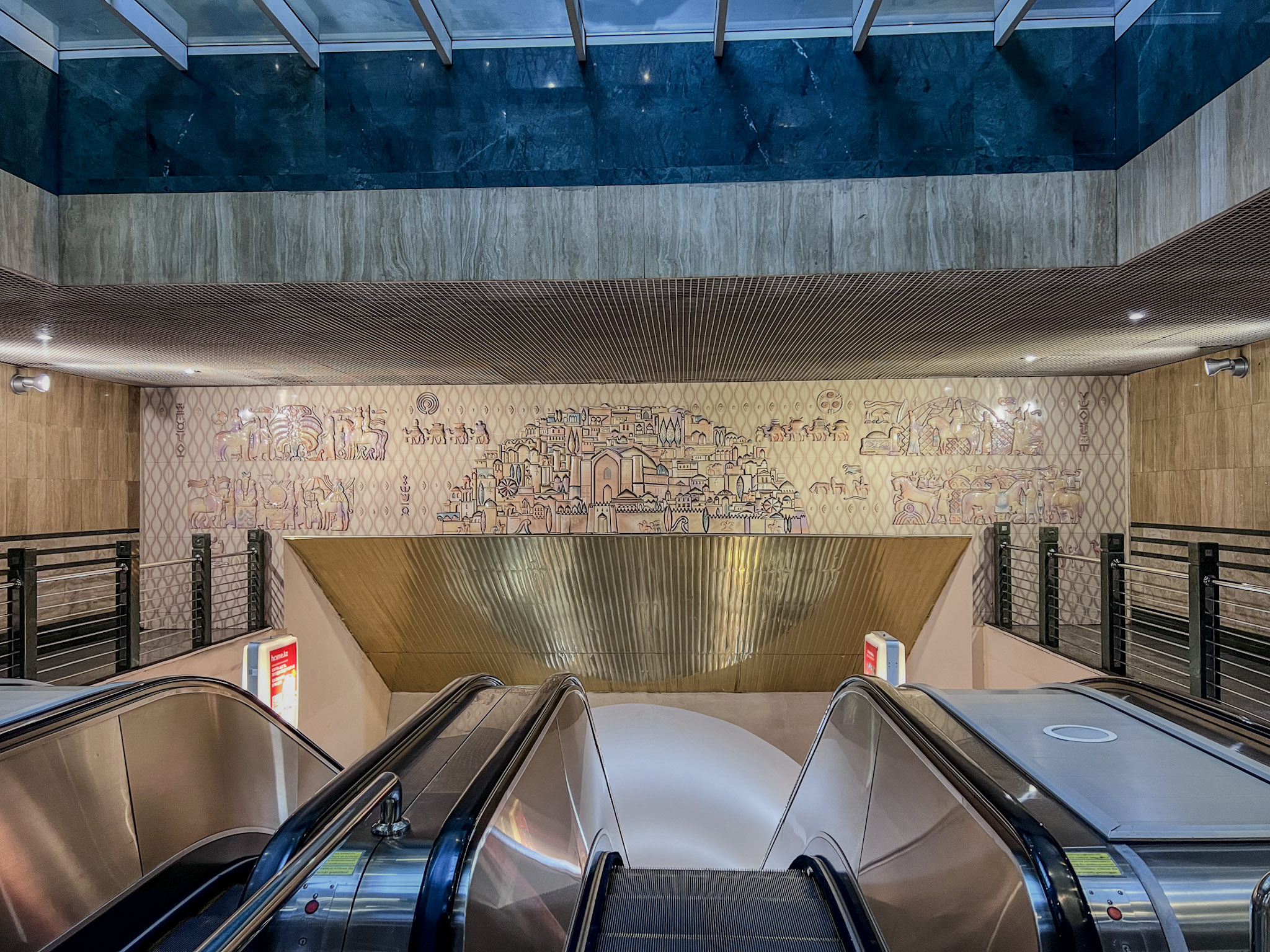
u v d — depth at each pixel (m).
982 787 2.44
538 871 2.85
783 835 5.19
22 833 3.12
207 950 1.57
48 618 8.91
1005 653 8.76
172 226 5.02
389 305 5.56
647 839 10.84
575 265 4.96
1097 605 9.41
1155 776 2.67
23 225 4.72
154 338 6.72
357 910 2.15
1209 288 5.23
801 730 10.98
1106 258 4.78
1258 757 3.14
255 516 9.85
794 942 3.12
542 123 4.99
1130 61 4.64
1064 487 9.48
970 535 9.28
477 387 9.76
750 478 9.62
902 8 4.84
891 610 9.88
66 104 5.05
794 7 4.86
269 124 5.04
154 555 9.89
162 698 4.00
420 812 2.57
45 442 8.73
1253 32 3.63
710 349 7.35
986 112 4.87
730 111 4.95
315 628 9.88
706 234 4.92
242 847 4.42
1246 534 7.59
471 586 9.80
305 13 4.79
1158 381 8.90
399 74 5.03
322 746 9.84
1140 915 2.02
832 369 8.79
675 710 11.15
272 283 5.01
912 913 2.76
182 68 5.02
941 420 9.53
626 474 9.67
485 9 4.77
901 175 4.90
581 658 10.74
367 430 9.82
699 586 9.56
